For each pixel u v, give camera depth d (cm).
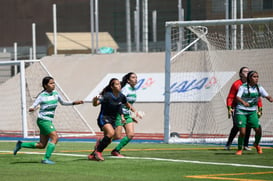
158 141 5847
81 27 12425
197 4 10088
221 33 7362
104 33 11244
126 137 4062
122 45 11869
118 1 11994
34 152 4516
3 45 12644
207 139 5572
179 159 3922
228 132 6200
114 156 4091
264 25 7075
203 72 7006
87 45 10881
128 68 8156
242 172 3259
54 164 3650
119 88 3725
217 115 6531
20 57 11350
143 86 7700
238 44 7462
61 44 10831
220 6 9731
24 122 6450
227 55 6950
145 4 8612
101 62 8512
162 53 8306
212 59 6962
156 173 3222
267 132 6025
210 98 6750
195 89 6888
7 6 12712
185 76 7088
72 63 8706
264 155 4191
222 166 3534
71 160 3872
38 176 3100
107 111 3744
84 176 3094
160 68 7944
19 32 12625
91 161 3806
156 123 7175
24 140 6266
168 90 5534
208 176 3089
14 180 2955
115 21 12006
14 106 8100
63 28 12556
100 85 8025
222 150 4638
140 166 3538
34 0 12550
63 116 7569
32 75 8256
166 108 5531
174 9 10988
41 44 12156
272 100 4166
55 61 8838
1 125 7856
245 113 4191
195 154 4284
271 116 6259
